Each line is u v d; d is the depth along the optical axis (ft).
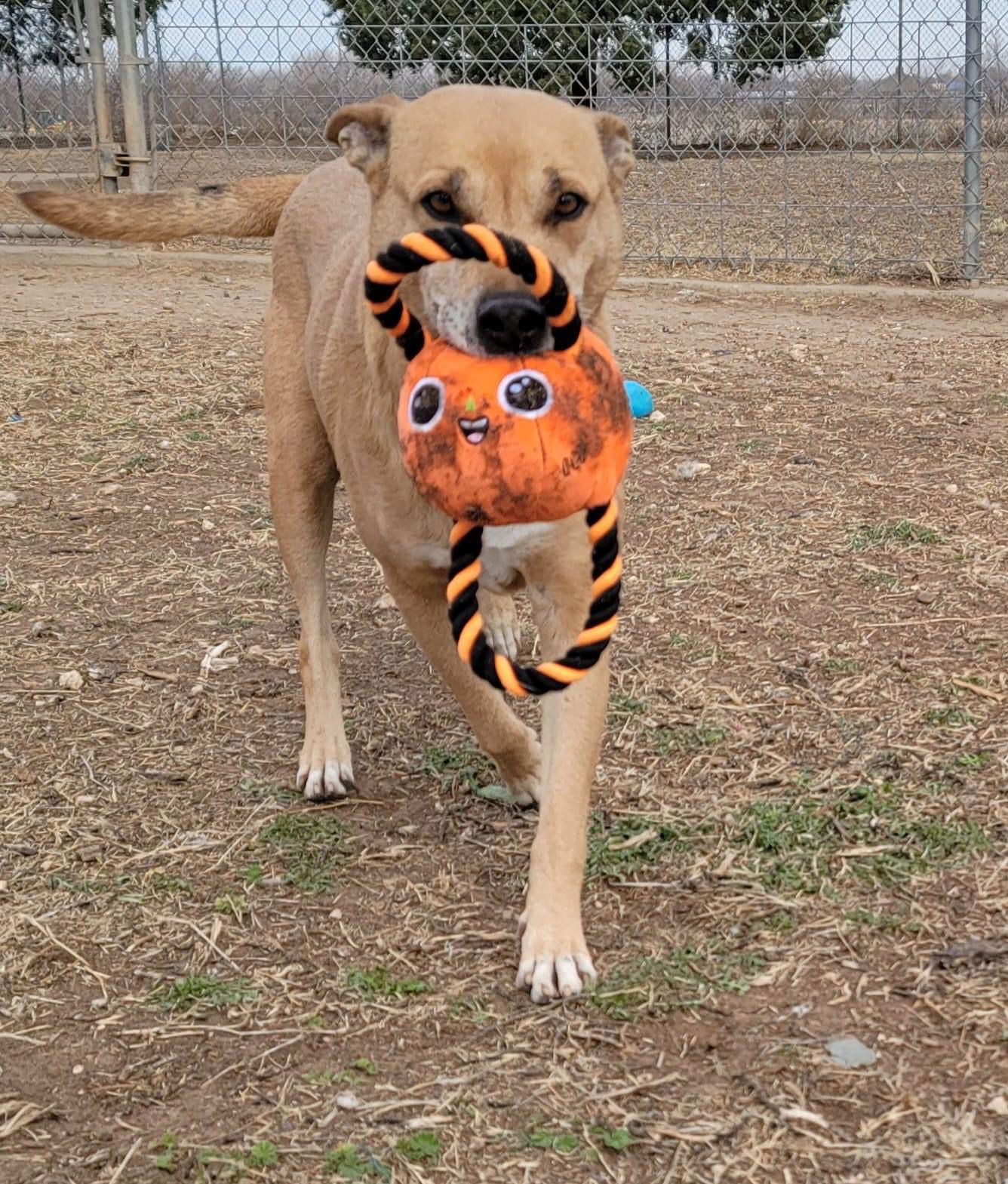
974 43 10.40
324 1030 3.12
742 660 4.82
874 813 3.87
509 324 2.93
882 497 6.29
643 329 9.71
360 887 3.67
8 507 6.45
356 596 5.56
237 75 13.11
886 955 3.28
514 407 2.85
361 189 4.49
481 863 3.77
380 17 12.58
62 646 5.09
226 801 4.11
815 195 13.98
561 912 3.32
